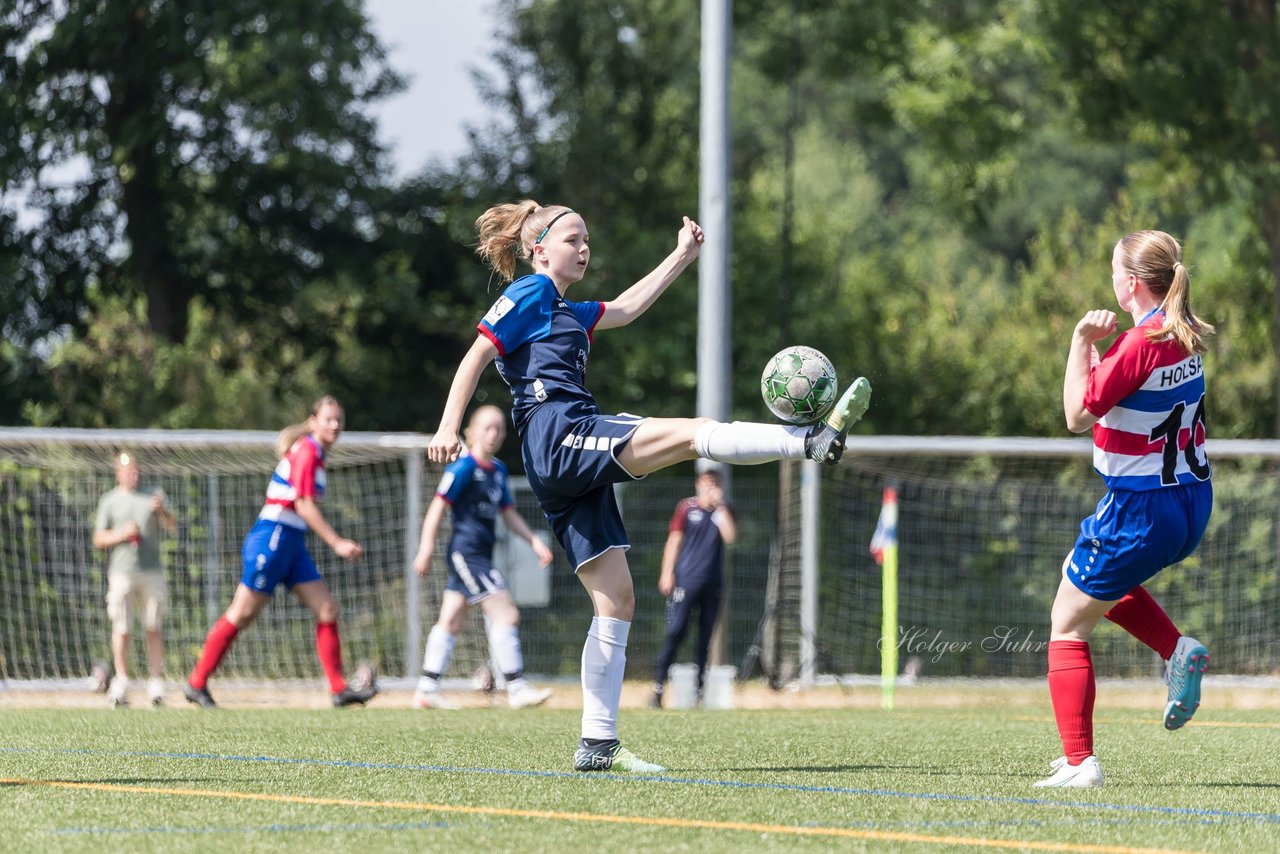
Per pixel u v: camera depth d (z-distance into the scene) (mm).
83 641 53375
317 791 17531
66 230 83125
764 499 66625
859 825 14898
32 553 53031
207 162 83062
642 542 62781
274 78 75625
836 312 96000
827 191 145000
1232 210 105000
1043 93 81750
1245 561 59281
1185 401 18188
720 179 48812
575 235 20438
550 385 19484
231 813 15617
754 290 94875
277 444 38781
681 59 102750
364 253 88562
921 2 83812
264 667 54188
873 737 27453
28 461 52562
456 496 39281
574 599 60469
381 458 53469
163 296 85625
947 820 15273
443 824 14844
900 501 65875
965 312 102938
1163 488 18156
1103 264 99875
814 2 87625
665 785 18266
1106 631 57156
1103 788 18406
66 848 13359
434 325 89438
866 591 65688
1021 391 95375
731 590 65812
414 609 52125
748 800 16766
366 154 87812
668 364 87875
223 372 89125
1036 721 33438
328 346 91188
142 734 26891
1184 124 66625
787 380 17938
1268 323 90125
